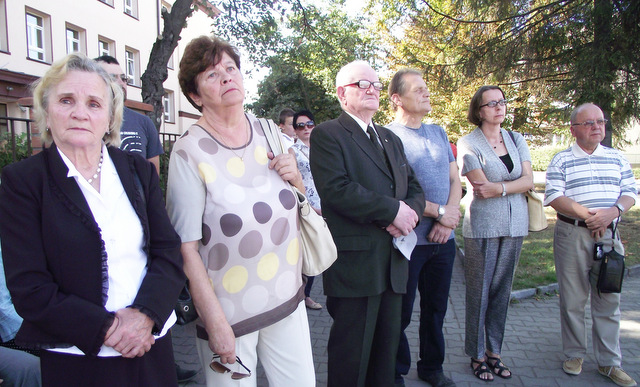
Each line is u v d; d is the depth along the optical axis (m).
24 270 1.32
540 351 3.60
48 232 1.35
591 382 3.09
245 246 1.77
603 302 3.12
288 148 2.08
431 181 2.90
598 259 3.05
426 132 3.03
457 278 5.84
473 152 3.12
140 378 1.50
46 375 1.43
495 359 3.22
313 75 21.30
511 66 8.83
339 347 2.46
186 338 3.90
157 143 3.25
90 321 1.34
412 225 2.35
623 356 3.48
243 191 1.80
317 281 5.98
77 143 1.42
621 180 3.20
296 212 1.99
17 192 1.34
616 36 7.25
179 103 22.75
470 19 9.12
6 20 13.08
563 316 3.25
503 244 3.11
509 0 8.37
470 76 9.29
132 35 19.09
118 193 1.52
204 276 1.72
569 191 3.20
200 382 3.13
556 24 8.17
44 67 14.49
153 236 1.59
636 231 7.99
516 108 11.49
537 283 5.20
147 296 1.47
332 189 2.37
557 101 8.98
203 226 1.78
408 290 2.85
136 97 19.50
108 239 1.45
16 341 1.38
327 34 11.00
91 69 1.49
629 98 7.45
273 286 1.85
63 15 15.16
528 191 3.18
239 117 1.92
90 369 1.42
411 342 3.85
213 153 1.81
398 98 3.02
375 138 2.58
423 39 11.21
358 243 2.38
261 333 1.97
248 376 1.84
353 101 2.54
